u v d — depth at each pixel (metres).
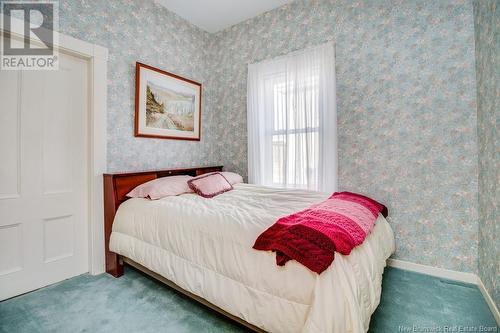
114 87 2.34
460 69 2.00
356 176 2.46
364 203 1.93
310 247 1.10
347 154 2.49
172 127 2.89
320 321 0.97
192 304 1.70
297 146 2.70
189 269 1.53
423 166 2.17
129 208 2.04
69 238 2.12
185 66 3.09
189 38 3.15
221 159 3.46
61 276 2.06
